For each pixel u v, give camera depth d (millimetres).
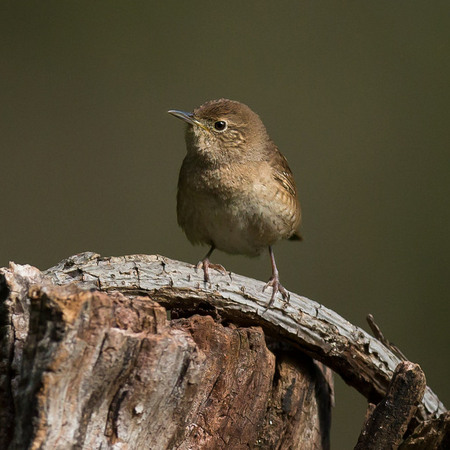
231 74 17766
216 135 9242
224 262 16172
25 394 5570
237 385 6871
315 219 16750
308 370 7898
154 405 5977
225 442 6891
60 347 5430
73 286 5730
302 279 16109
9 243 16359
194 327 6797
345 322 7879
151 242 16656
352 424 13938
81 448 5699
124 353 5750
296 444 7680
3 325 6172
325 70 17922
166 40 17984
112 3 18047
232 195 9227
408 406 7094
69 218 16734
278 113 17562
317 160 17312
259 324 7770
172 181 17172
